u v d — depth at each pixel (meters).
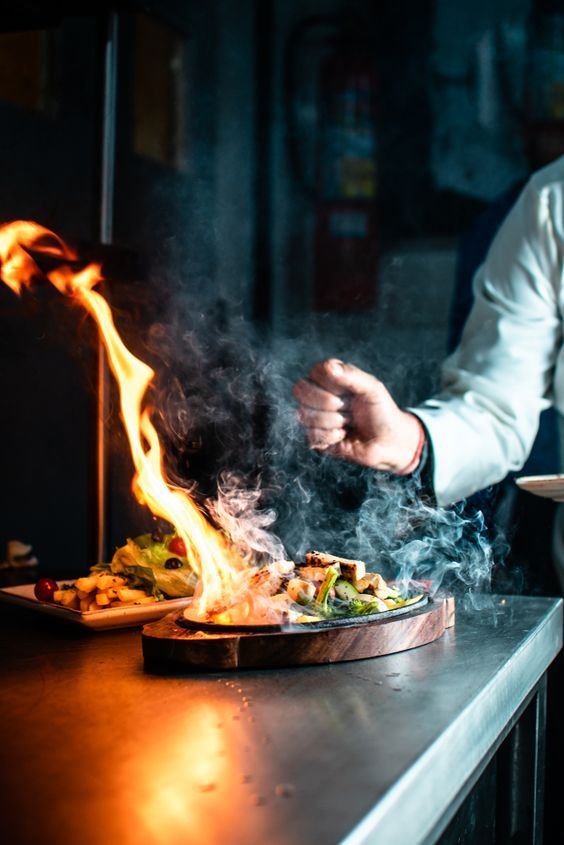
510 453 1.50
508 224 1.64
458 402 1.52
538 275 1.56
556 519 1.72
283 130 3.35
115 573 1.15
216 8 3.27
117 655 0.95
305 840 0.50
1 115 2.36
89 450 1.46
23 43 2.42
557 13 2.97
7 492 2.42
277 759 0.63
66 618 1.06
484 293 1.64
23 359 2.41
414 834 0.61
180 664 0.88
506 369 1.55
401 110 3.21
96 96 1.47
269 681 0.84
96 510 1.46
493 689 0.83
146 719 0.73
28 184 2.47
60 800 0.56
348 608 0.97
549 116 3.01
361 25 3.24
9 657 0.95
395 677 0.85
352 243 3.30
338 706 0.76
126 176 2.86
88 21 2.68
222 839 0.50
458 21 3.11
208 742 0.67
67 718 0.73
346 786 0.58
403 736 0.68
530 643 1.01
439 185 3.18
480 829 1.02
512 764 1.13
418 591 1.09
